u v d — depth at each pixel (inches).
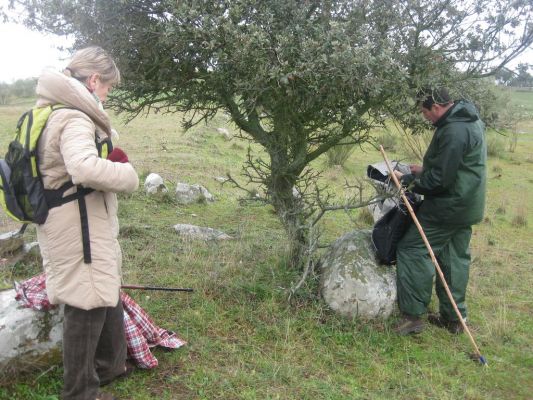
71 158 95.7
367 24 152.0
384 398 135.2
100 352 120.3
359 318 169.8
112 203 109.1
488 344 172.1
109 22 156.5
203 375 135.3
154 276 190.9
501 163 552.7
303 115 171.3
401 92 160.2
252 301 176.6
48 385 123.6
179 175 381.1
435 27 162.4
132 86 169.3
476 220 169.0
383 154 166.6
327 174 418.9
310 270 186.2
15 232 201.3
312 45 140.6
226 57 145.8
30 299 126.0
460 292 176.1
